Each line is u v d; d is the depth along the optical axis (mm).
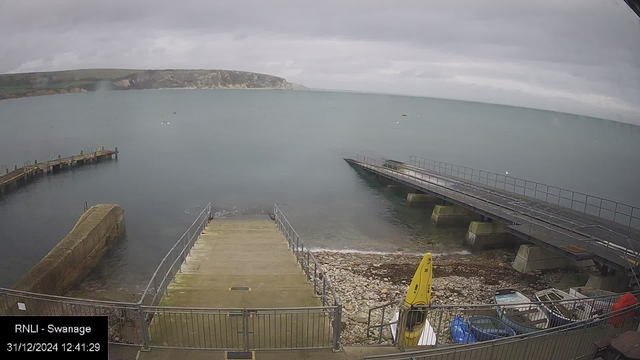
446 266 21156
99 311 11031
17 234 25719
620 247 17203
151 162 49500
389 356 7492
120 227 25766
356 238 26500
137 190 36875
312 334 8586
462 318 12000
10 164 46250
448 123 126438
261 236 19406
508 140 85875
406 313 8617
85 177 41438
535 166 55531
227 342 8156
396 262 21656
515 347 8258
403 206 33812
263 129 89062
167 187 38156
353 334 13016
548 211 23562
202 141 68000
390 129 99312
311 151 60969
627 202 37875
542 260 20406
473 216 29000
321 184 40719
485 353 7922
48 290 16094
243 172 45250
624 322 9398
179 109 138750
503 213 22953
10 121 92438
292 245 16844
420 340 10234
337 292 17047
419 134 90812
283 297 10781
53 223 27766
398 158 58031
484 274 20062
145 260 22250
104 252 22750
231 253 16125
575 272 20359
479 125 124500
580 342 8383
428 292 9039
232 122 101938
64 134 72312
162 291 11414
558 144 81938
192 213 30781
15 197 33938
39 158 50438
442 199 28875
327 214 31516
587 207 35969
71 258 18344
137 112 122750
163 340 8211
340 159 54594
